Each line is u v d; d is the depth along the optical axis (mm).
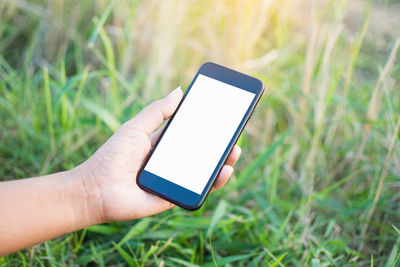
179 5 1640
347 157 1508
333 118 1596
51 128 1445
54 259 1088
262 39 2047
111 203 982
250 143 1692
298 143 1550
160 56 1675
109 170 986
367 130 1398
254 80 1080
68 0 1918
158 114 1066
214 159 1032
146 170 1034
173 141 1066
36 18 2023
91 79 1881
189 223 1174
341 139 1676
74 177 972
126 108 1640
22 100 1669
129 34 1710
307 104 1551
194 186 1012
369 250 1238
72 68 1979
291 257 1135
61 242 1155
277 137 1649
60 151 1534
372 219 1330
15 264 1096
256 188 1441
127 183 1011
